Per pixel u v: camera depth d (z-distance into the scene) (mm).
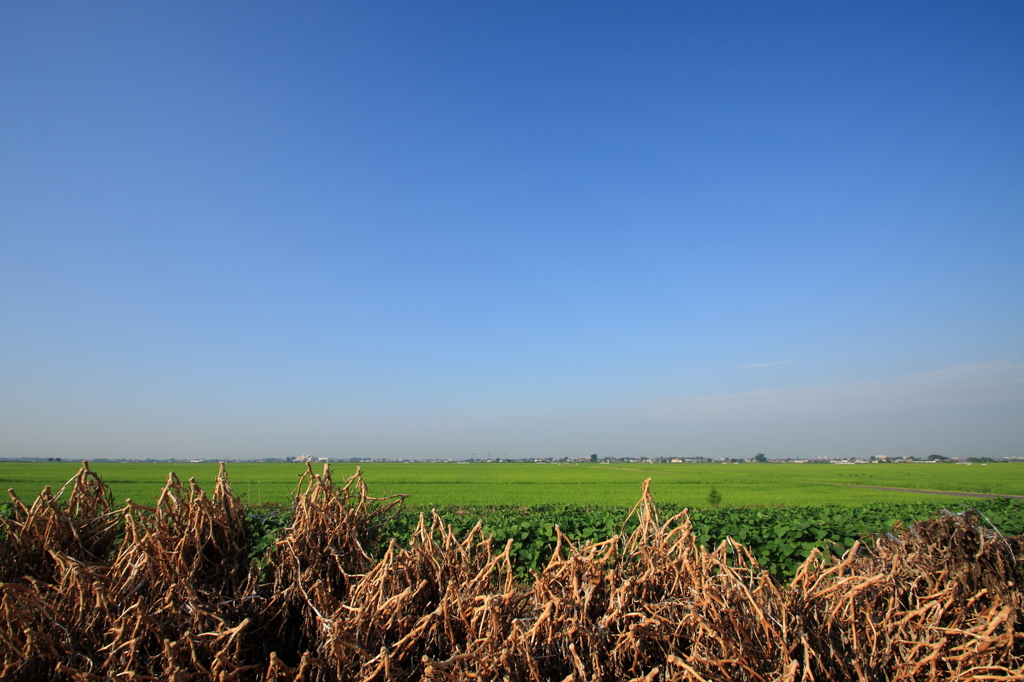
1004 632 2871
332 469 3934
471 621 2926
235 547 3592
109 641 2902
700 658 2676
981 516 3338
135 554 3229
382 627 2951
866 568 3574
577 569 3125
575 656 2699
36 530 3600
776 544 8000
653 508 3807
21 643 2801
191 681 2705
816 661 2770
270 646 3176
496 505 27109
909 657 2896
